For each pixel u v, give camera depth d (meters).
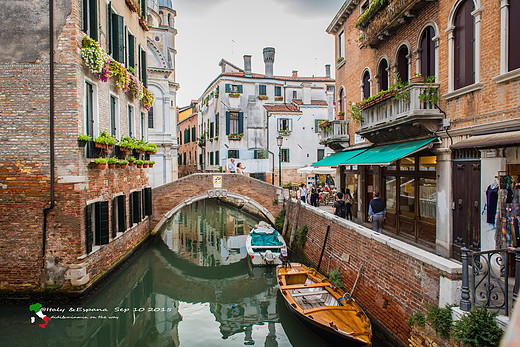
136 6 13.93
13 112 8.73
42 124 8.77
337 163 12.82
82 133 9.11
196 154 40.03
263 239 15.01
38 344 8.02
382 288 7.72
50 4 8.70
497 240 6.65
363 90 13.38
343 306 7.82
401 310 6.94
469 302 5.28
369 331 6.70
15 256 8.80
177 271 14.10
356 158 11.70
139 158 14.24
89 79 9.59
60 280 8.83
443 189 8.50
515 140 5.89
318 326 7.09
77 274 8.82
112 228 11.30
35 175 8.77
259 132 29.11
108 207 10.38
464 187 7.85
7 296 8.79
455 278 5.62
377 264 8.04
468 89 7.62
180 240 18.98
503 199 6.52
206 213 28.53
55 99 8.76
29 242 8.81
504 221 6.46
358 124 12.52
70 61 8.74
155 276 13.55
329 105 19.47
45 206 8.80
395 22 10.23
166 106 22.44
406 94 8.92
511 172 6.57
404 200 10.59
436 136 8.74
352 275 9.26
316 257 12.32
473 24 7.67
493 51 7.07
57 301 8.79
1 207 8.77
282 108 28.62
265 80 29.78
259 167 27.48
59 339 8.26
